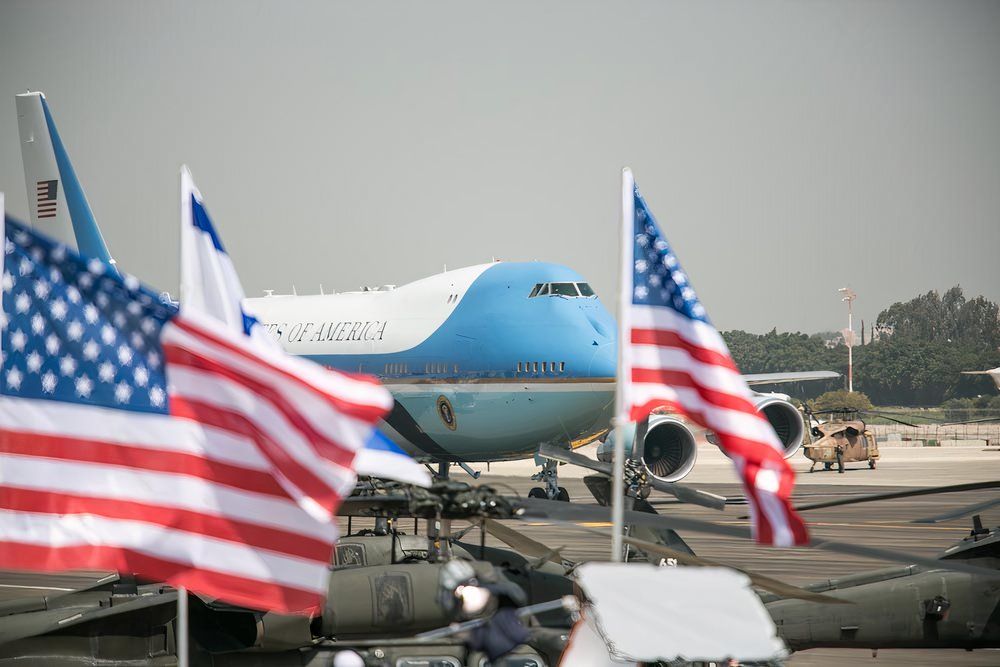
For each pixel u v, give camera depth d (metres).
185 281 37.28
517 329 128.88
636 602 28.02
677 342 36.47
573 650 31.50
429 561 44.75
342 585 41.22
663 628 27.17
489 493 36.53
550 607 34.03
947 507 141.62
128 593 44.03
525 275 133.38
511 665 40.72
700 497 48.34
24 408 33.50
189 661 40.72
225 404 33.12
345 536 51.00
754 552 97.12
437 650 41.47
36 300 34.03
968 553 48.53
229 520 33.00
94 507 33.16
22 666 39.91
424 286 145.38
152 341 34.00
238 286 37.78
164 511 33.03
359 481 45.72
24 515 33.06
